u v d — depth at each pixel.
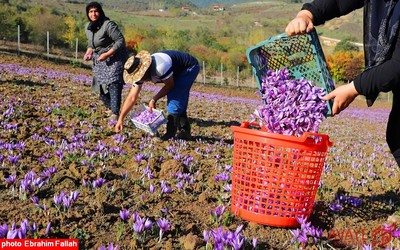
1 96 10.73
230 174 6.06
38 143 6.92
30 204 4.36
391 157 10.18
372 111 33.94
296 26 3.90
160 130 9.30
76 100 12.24
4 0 72.38
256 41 101.94
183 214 4.47
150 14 194.50
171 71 7.09
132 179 5.49
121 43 8.69
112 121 8.84
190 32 108.88
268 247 3.83
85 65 32.72
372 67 3.44
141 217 4.23
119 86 9.02
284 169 3.94
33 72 20.38
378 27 3.39
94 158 6.30
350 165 8.35
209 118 13.10
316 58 4.05
